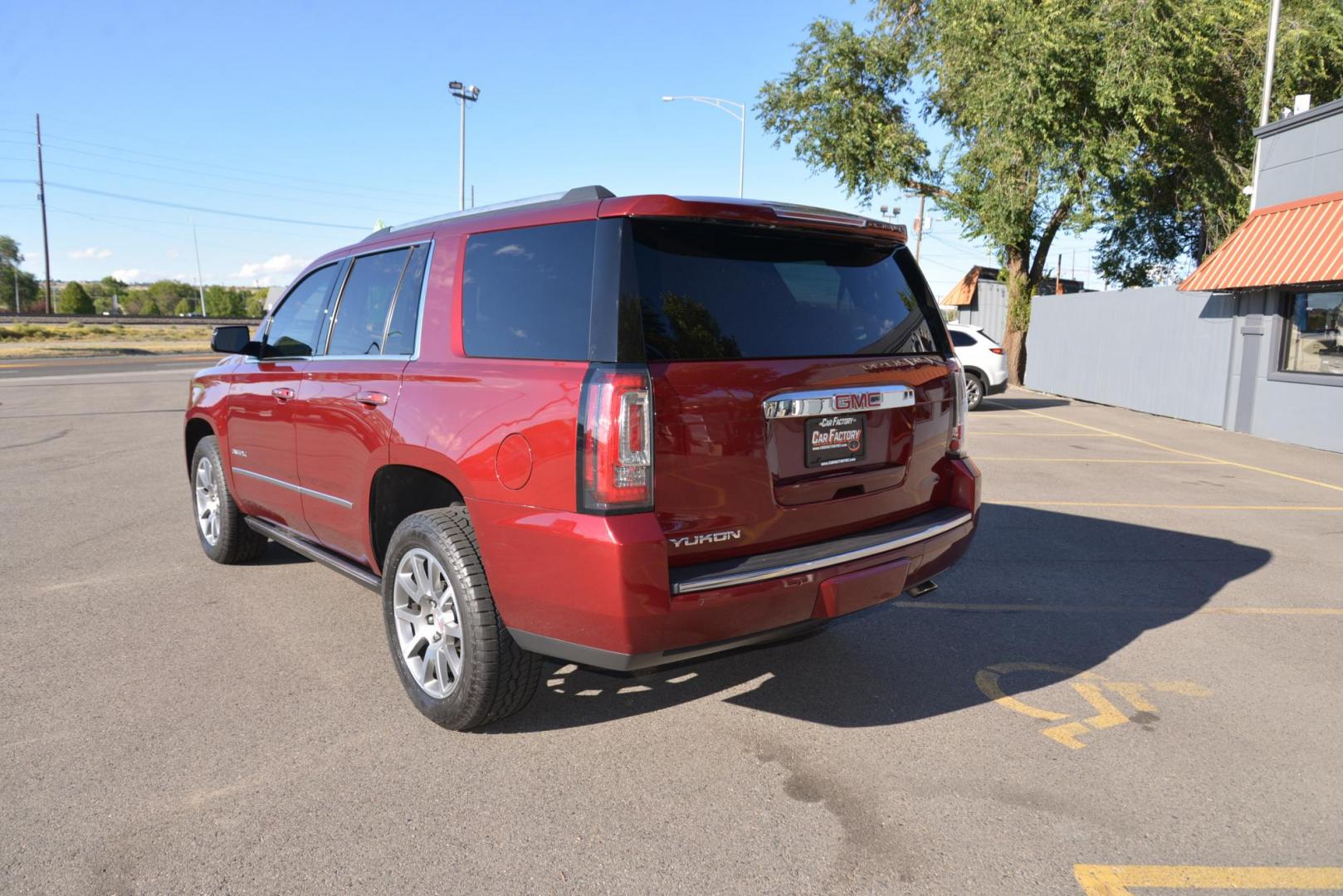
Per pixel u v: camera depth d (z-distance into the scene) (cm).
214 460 556
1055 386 2247
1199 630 473
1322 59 2084
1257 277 1295
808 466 320
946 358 385
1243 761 329
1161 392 1702
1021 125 2038
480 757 328
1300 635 465
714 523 295
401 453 351
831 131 2555
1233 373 1455
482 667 321
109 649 430
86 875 255
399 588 361
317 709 366
